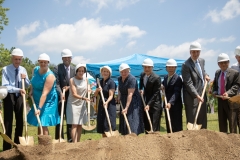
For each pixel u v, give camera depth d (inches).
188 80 234.7
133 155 179.8
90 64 449.7
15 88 222.2
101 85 242.8
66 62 257.9
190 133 203.3
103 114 234.7
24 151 182.4
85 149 190.2
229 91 232.7
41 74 218.8
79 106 230.5
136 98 235.9
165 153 181.6
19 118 234.5
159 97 245.3
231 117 230.2
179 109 244.2
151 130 234.5
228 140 196.5
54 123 221.6
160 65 468.1
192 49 233.3
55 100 226.1
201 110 237.1
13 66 234.1
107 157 179.6
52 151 187.8
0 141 310.7
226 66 238.4
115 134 226.1
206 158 177.0
